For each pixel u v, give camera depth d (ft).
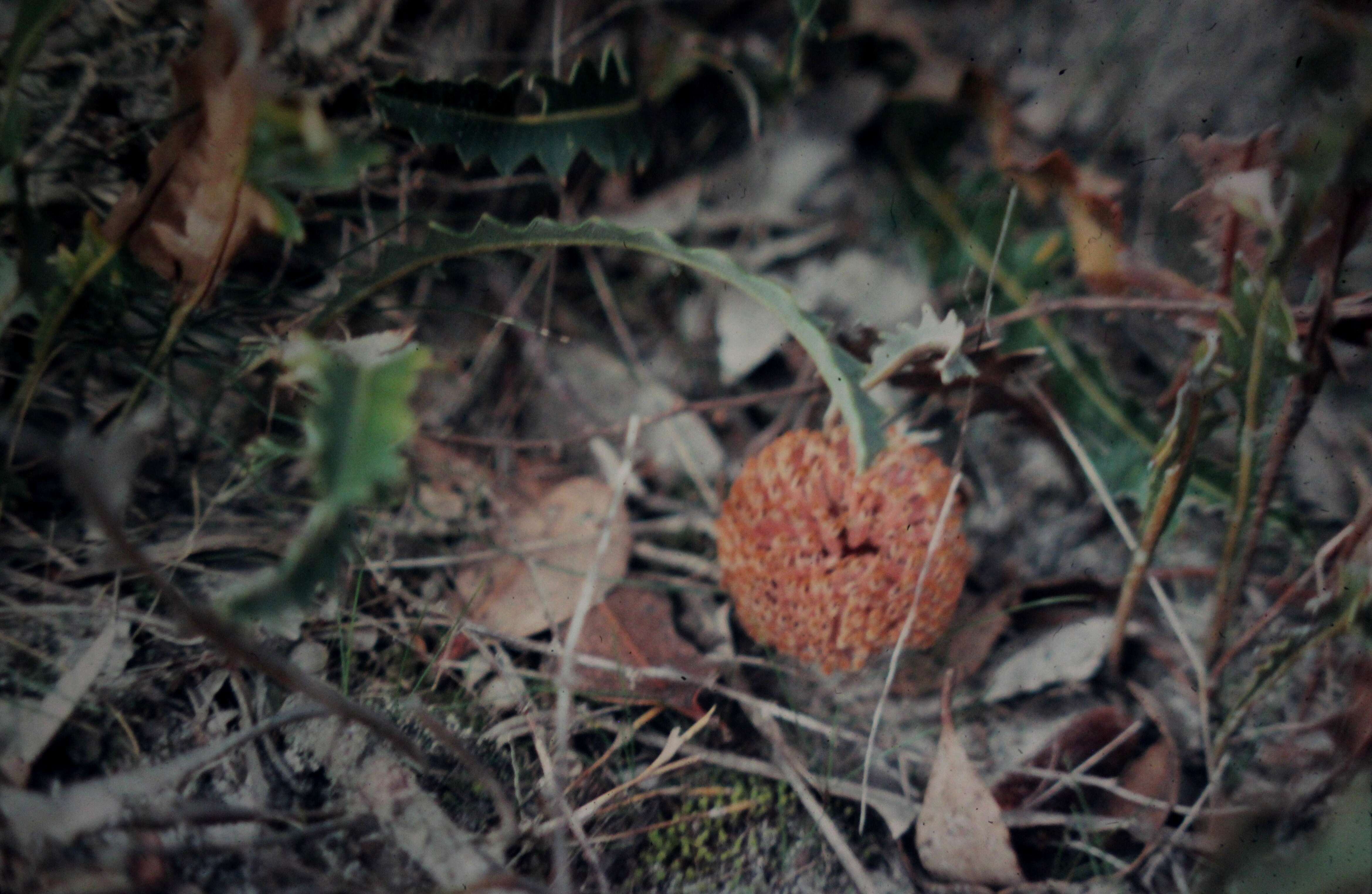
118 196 1.17
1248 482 1.06
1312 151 0.96
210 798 0.98
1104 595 1.20
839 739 1.15
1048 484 1.31
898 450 1.11
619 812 1.07
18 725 0.97
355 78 1.26
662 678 1.13
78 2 1.14
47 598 1.05
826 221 1.50
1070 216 1.16
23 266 1.00
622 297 1.47
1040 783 1.10
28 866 0.87
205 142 0.99
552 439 1.37
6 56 0.98
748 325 1.44
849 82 1.51
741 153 1.54
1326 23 1.06
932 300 1.42
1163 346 1.34
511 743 1.08
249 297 1.19
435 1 1.31
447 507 1.27
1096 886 1.05
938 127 1.49
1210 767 1.09
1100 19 1.39
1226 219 1.11
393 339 1.05
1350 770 1.02
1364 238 1.21
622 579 1.21
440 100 1.15
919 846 1.05
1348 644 1.11
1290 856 1.01
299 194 1.24
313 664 1.06
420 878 0.96
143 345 1.13
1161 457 1.04
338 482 0.82
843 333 1.13
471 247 1.13
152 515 1.14
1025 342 1.26
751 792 1.11
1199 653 1.17
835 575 1.05
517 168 1.44
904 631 1.03
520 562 1.22
